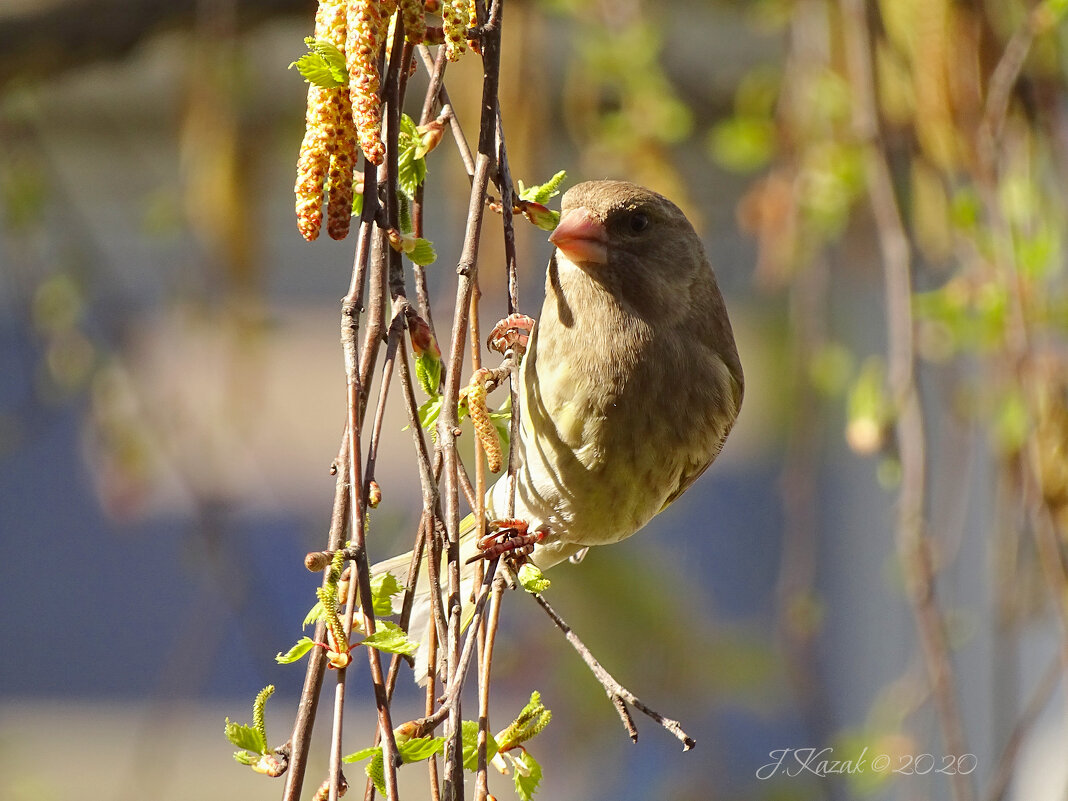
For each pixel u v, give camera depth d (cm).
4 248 1277
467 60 895
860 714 1506
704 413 678
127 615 1972
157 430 1043
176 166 1479
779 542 1677
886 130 895
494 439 447
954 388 973
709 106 1327
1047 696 789
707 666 1191
